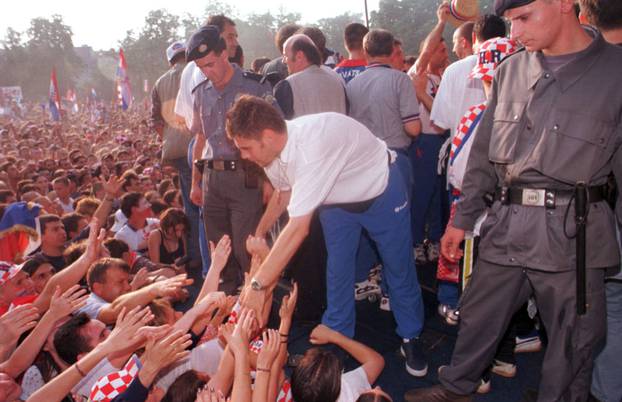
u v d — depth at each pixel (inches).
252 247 111.1
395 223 122.2
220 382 98.7
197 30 147.3
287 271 176.9
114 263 145.4
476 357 102.4
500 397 116.4
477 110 118.4
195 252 207.5
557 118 85.0
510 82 92.6
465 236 113.5
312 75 148.7
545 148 86.0
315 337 128.0
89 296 142.4
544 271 90.0
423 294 164.9
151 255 214.7
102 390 99.3
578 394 93.8
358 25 180.4
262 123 95.6
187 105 165.9
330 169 99.3
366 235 151.7
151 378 93.9
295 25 192.2
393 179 121.3
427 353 133.8
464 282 114.2
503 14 85.6
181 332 97.3
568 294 89.1
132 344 97.3
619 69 82.1
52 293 135.3
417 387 121.8
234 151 149.4
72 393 111.0
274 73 158.1
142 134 968.9
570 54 84.6
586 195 85.0
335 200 116.1
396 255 124.8
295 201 97.6
